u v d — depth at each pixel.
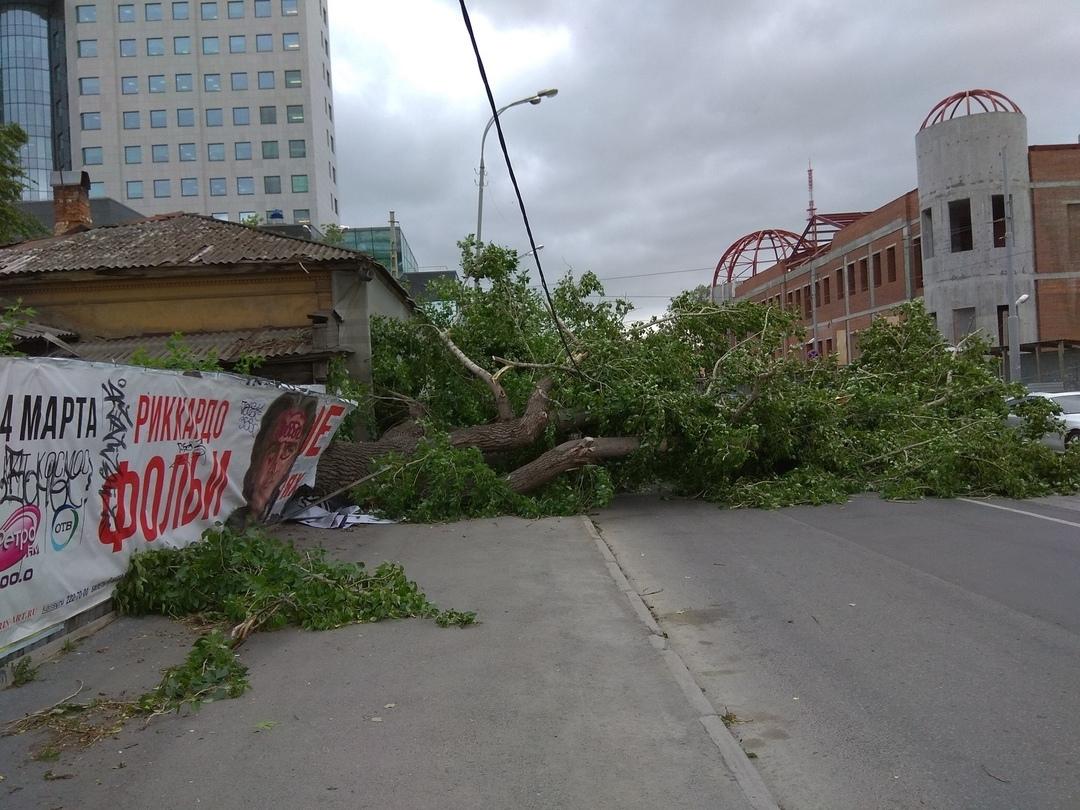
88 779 3.94
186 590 6.61
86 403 6.05
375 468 12.06
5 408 5.11
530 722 4.61
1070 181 38.50
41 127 82.88
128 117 76.81
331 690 5.10
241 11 77.06
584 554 9.28
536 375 14.83
